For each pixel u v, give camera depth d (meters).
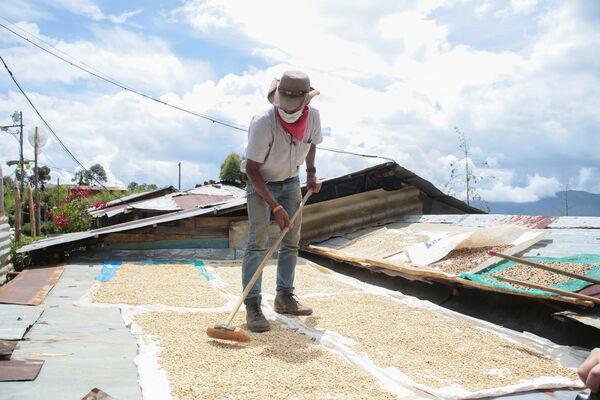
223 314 3.53
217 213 7.62
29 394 1.91
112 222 17.97
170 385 2.06
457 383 2.35
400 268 5.36
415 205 9.94
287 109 3.17
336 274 5.71
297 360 2.53
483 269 4.96
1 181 5.75
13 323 2.95
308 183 3.99
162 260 6.79
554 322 3.85
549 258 4.86
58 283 4.67
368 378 2.33
